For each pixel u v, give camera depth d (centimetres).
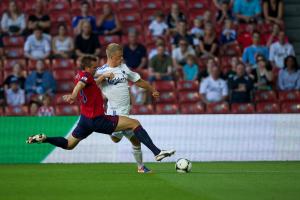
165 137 5200
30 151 5125
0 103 6347
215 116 5262
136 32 6975
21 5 7444
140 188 3269
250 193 3073
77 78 3691
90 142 5138
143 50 6744
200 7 7600
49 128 5156
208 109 6325
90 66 3706
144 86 3956
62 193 3084
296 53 7550
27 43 6812
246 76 6456
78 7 7469
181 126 5225
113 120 3753
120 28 7144
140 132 3775
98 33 7100
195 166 4700
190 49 6838
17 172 4222
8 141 5131
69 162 5131
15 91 6359
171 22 7175
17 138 5134
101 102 3756
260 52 6925
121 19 7419
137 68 6719
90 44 6781
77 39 6788
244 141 5281
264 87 6675
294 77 6800
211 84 6456
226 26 7144
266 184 3453
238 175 3944
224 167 4594
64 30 6888
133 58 6712
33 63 6756
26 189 3247
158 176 3862
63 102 6328
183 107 6334
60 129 5156
